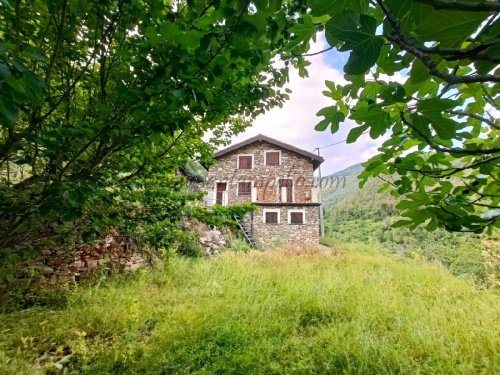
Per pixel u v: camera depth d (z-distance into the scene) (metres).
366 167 1.25
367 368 3.14
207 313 4.30
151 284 5.60
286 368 3.12
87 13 1.44
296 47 0.99
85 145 1.56
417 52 0.45
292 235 15.04
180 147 3.10
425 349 3.49
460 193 1.06
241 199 16.02
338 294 5.48
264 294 5.41
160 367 3.10
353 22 0.47
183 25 1.13
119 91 1.19
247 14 0.80
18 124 1.51
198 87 1.19
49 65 1.43
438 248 11.99
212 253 9.89
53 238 2.44
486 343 3.54
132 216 3.10
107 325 3.81
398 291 5.93
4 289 3.90
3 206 1.60
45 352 3.11
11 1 1.22
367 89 0.96
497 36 0.43
